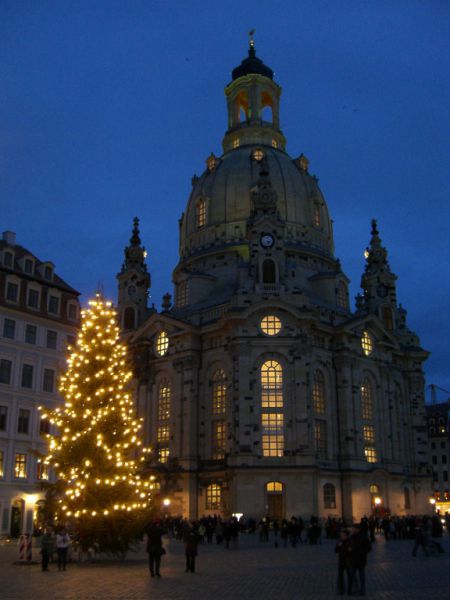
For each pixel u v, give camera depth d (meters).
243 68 129.25
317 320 90.38
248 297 89.56
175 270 114.62
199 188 114.75
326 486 87.62
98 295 48.12
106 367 45.19
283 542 65.62
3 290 72.88
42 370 75.12
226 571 36.06
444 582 30.17
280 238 93.62
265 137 122.00
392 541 66.19
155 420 96.56
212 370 92.50
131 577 32.84
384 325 105.94
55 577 32.84
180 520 76.75
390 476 96.00
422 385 110.81
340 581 26.53
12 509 69.44
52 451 44.25
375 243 118.62
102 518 41.25
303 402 85.50
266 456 83.88
